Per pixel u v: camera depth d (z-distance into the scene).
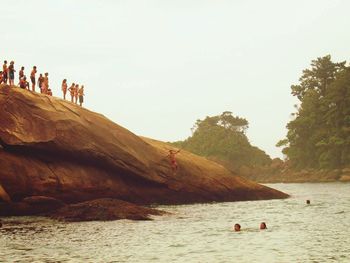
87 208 27.05
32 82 35.81
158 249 17.09
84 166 34.97
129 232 21.61
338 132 99.19
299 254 15.62
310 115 107.31
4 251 16.75
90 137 34.88
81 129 34.53
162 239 19.47
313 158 110.31
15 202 28.25
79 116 35.47
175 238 19.75
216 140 139.50
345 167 99.38
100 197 35.16
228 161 135.25
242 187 45.09
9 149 31.22
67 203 33.03
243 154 139.12
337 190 61.44
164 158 40.53
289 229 22.22
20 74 34.81
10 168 30.41
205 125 150.38
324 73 113.44
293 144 113.25
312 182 101.50
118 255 15.94
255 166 135.62
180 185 40.78
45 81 37.34
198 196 42.06
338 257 14.98
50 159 33.09
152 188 39.50
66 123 33.69
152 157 39.59
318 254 15.55
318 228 22.22
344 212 29.94
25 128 31.69
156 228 23.03
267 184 104.06
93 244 18.23
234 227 22.23
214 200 42.97
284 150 115.44
